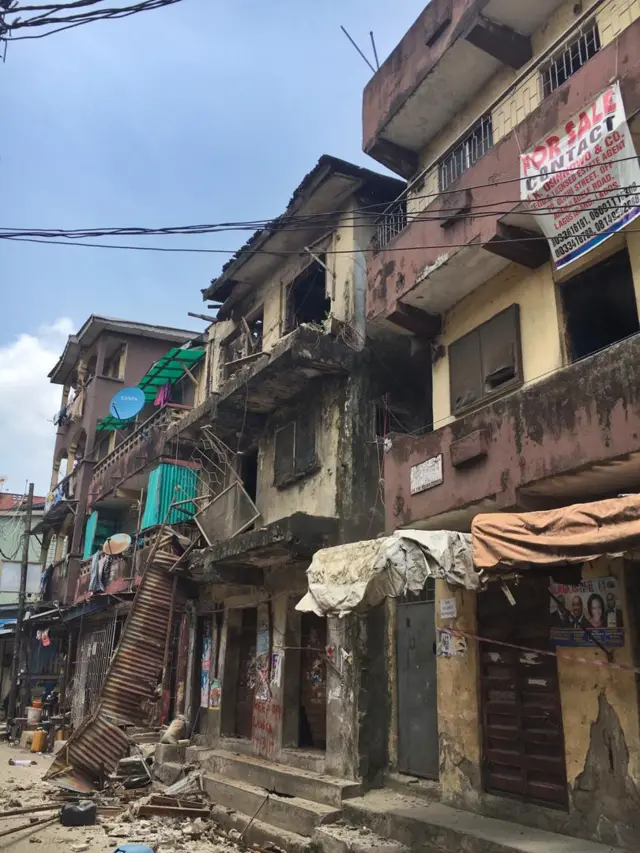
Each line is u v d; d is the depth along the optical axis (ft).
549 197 24.14
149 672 45.85
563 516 18.78
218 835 32.01
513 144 26.37
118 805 37.70
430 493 28.86
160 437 57.88
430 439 29.30
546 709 24.86
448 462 27.86
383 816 27.17
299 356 37.86
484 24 30.17
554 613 24.88
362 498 37.68
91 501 76.33
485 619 28.14
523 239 25.86
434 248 30.27
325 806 30.32
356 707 33.22
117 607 61.98
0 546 118.93
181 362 62.64
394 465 31.81
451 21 32.78
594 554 17.57
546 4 29.76
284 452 43.98
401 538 22.90
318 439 40.65
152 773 44.47
